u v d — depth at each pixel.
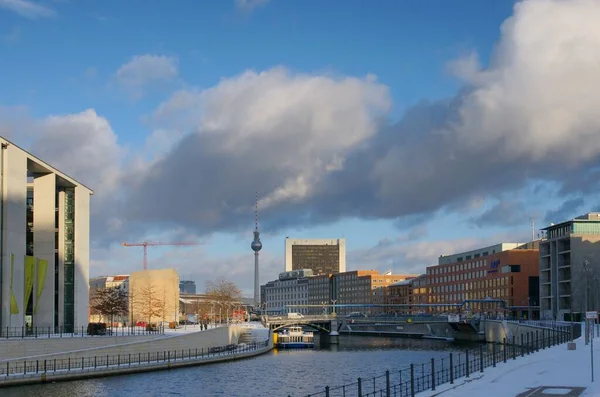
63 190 123.81
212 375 97.25
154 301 195.75
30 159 107.44
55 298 121.06
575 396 51.62
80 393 76.00
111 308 165.75
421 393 55.91
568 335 109.62
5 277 97.25
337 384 90.81
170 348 108.50
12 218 99.75
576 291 196.25
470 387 58.19
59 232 122.88
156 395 77.50
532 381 60.34
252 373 102.00
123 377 89.62
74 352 89.50
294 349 171.00
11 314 98.31
